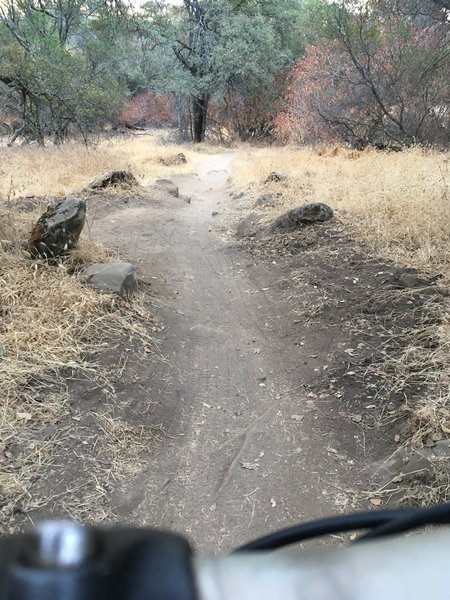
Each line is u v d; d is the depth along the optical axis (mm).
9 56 20109
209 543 2729
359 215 7602
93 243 6258
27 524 2693
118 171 11305
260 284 6219
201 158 22969
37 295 4703
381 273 5613
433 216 6824
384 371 4055
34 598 397
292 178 11141
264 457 3354
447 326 4328
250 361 4543
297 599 510
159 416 3689
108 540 462
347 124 19531
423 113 17922
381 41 18203
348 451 3377
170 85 32344
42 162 13914
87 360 4090
